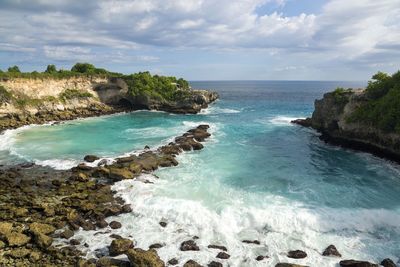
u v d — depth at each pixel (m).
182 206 26.75
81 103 84.62
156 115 80.81
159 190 30.41
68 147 46.00
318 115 58.69
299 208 26.47
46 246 21.38
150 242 22.20
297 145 48.81
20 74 75.00
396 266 19.62
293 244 22.06
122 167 35.66
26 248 21.27
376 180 33.47
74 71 95.62
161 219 25.30
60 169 36.53
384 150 41.41
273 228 23.98
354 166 38.38
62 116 73.38
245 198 28.62
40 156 41.31
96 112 81.19
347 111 48.59
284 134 56.34
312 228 23.94
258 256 20.45
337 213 25.41
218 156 42.00
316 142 50.97
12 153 42.53
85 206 26.59
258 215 25.06
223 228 23.94
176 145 44.81
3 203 27.75
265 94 173.62
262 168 37.28
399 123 38.25
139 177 33.56
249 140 51.56
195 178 33.66
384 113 41.25
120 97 91.94
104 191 29.98
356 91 50.78
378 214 25.28
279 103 115.62
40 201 28.11
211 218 25.08
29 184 31.89
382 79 46.75
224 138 52.75
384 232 23.70
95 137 52.81
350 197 29.03
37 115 72.44
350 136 46.94
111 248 20.86
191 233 23.39
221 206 26.86
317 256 20.66
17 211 25.59
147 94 89.06
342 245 21.98
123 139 51.19
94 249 21.42
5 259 19.94
